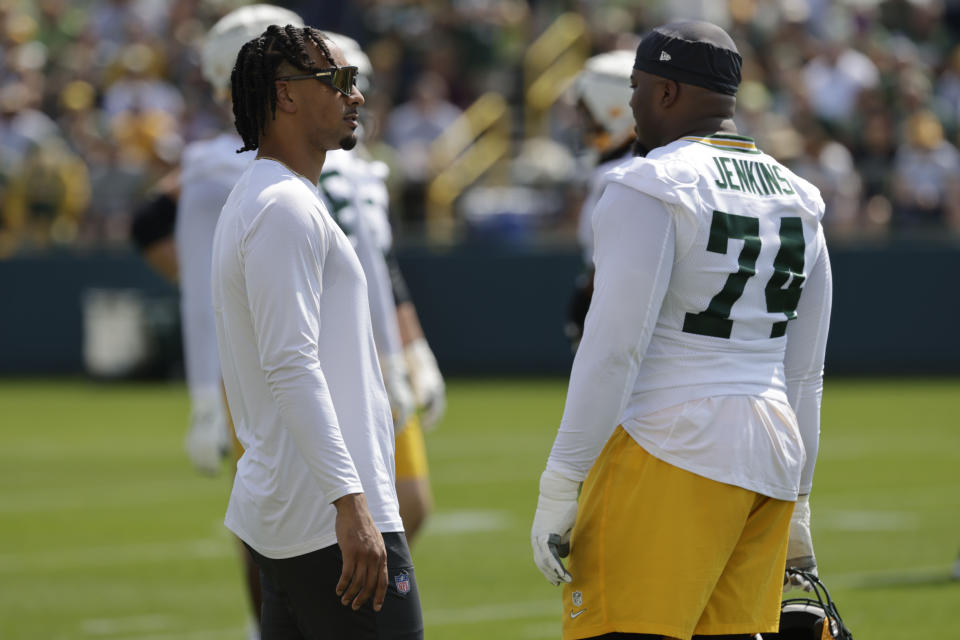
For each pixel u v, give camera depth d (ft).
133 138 233.76
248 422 44.75
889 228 207.51
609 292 44.47
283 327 41.91
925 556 94.79
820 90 223.51
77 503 121.80
